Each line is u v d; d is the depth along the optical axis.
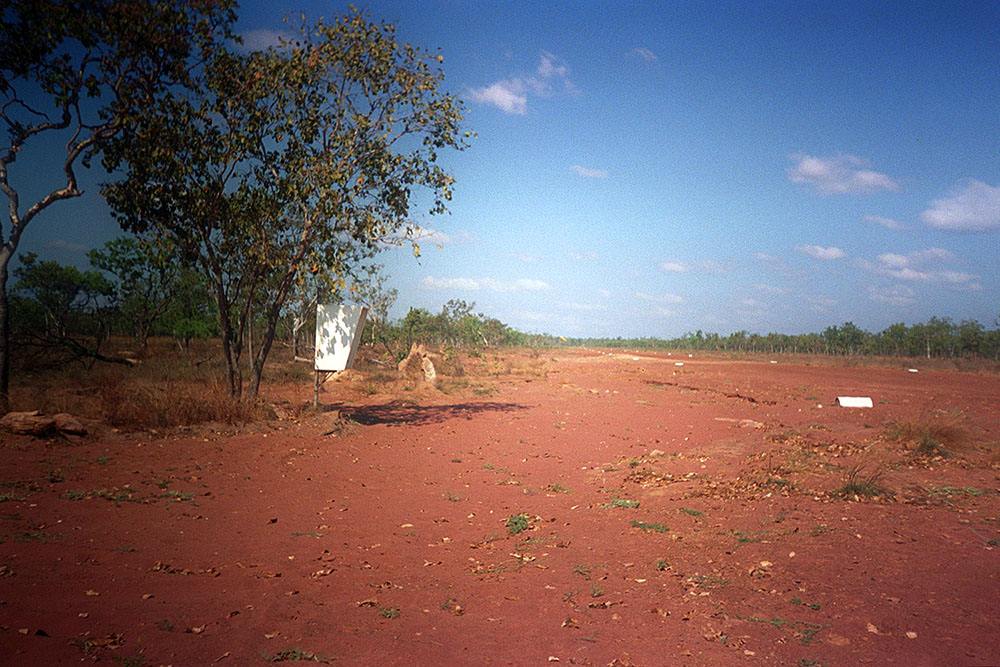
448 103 17.02
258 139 16.20
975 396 26.88
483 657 4.41
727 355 97.81
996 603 5.14
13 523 6.93
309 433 14.68
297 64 16.20
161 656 4.09
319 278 17.14
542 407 22.52
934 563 6.16
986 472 10.59
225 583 5.73
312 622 4.94
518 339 111.94
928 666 4.12
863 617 4.95
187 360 27.67
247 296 17.42
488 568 6.58
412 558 6.90
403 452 13.50
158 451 11.70
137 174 15.52
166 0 14.61
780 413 20.56
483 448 14.35
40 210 14.70
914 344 88.44
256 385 17.05
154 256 16.53
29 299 26.97
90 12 14.05
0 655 3.79
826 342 111.06
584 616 5.23
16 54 13.83
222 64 15.70
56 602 4.80
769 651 4.43
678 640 4.69
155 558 6.27
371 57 16.70
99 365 24.69
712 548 7.04
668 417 19.84
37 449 10.91
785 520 7.91
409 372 31.02
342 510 8.88
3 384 14.23
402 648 4.52
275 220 16.56
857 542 6.88
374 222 16.38
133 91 14.98
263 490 9.65
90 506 7.94
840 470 10.73
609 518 8.59
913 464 11.28
